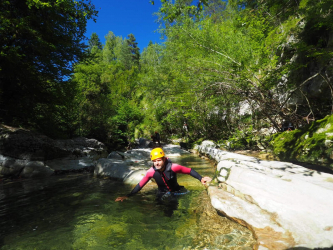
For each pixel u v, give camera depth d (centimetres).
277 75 582
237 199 247
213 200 257
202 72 685
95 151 870
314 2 498
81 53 1145
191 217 246
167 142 1880
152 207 289
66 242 196
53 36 1002
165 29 952
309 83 612
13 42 940
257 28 643
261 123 864
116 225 232
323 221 175
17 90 1048
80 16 984
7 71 901
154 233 209
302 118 587
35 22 939
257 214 209
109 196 354
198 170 560
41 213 277
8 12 829
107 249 182
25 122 1125
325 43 551
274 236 176
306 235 168
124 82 2989
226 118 1085
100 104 1759
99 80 2642
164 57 1402
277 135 576
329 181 237
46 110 1178
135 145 1820
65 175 598
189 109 996
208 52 744
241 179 267
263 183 243
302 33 601
